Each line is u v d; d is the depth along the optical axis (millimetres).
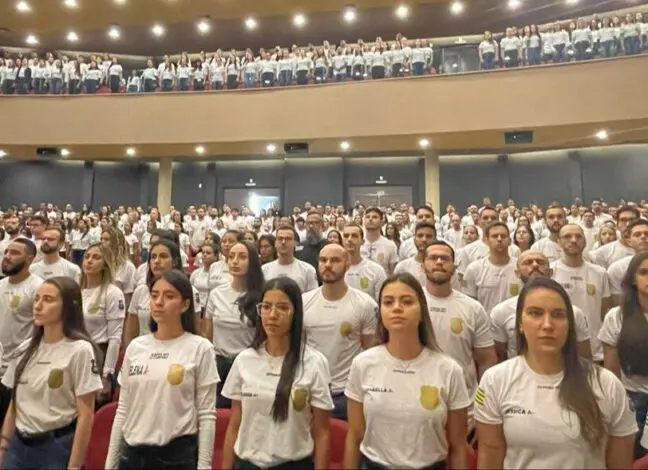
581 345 2918
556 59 10430
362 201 14766
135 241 9453
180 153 13375
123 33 15133
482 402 1861
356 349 3195
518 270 3330
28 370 2371
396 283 2104
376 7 13336
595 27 10492
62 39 15492
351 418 2094
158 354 2295
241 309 3408
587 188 13172
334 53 12062
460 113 10891
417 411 1938
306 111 11773
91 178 15477
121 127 12430
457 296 3113
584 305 3623
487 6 13125
